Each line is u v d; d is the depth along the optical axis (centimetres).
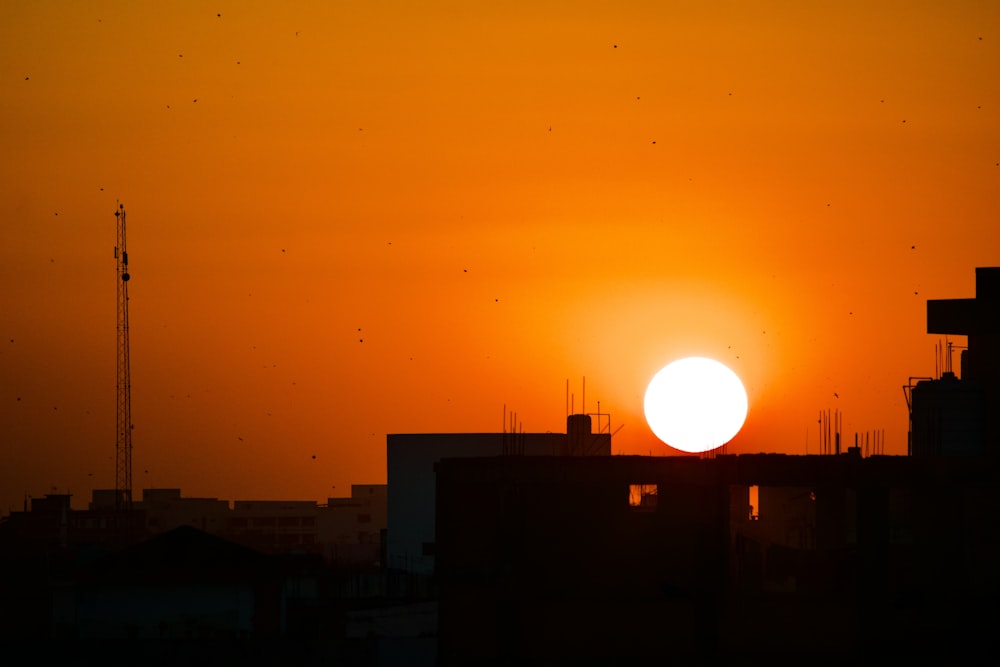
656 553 18638
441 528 18338
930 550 18012
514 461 17875
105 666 18400
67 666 18362
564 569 18538
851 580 18188
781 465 17612
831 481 17575
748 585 18600
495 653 17462
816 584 18488
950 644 17112
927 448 19800
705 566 17525
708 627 17400
